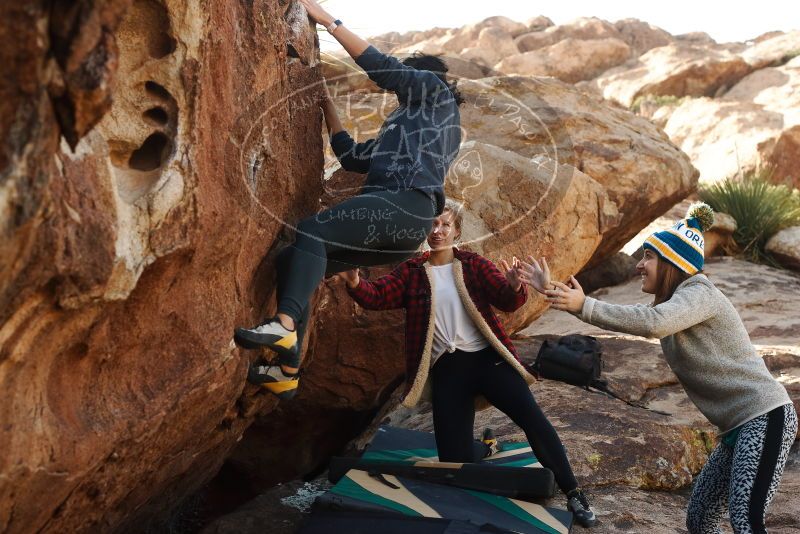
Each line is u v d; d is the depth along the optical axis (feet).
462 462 12.66
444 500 12.12
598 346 14.29
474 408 12.89
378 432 15.16
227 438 12.19
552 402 16.44
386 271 18.03
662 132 29.04
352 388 18.94
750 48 86.94
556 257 19.95
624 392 17.51
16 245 5.23
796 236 32.58
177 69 7.40
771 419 10.05
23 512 6.86
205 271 8.60
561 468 12.27
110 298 6.77
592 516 12.16
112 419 7.54
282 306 9.13
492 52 102.42
